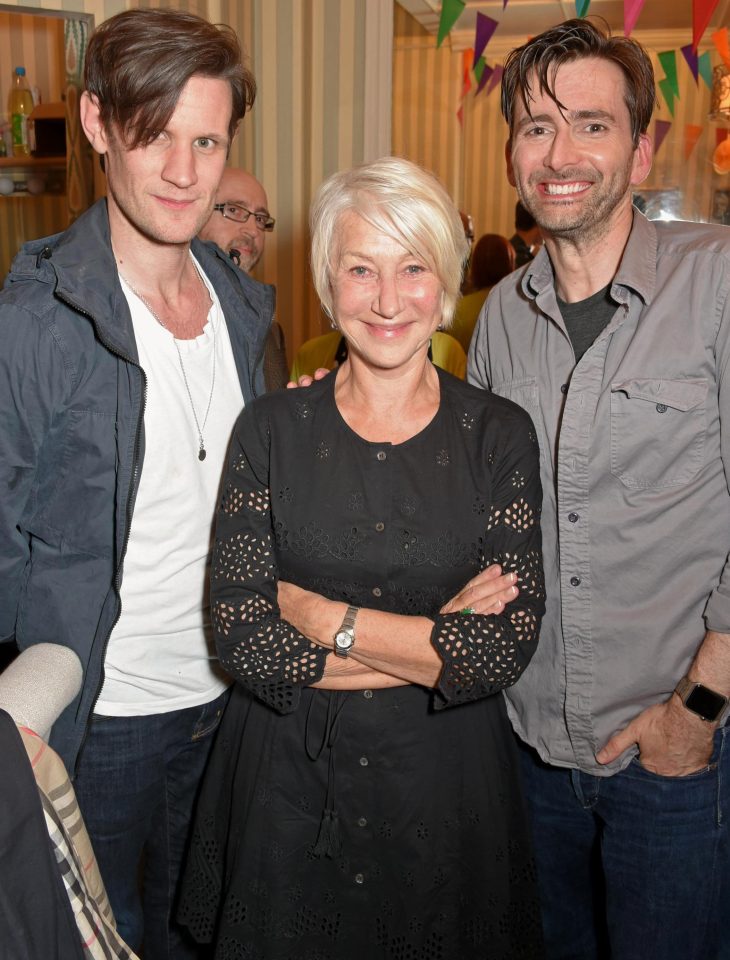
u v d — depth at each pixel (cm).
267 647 146
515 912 160
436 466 150
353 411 154
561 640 172
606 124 154
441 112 885
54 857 106
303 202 438
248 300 187
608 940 194
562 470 165
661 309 159
